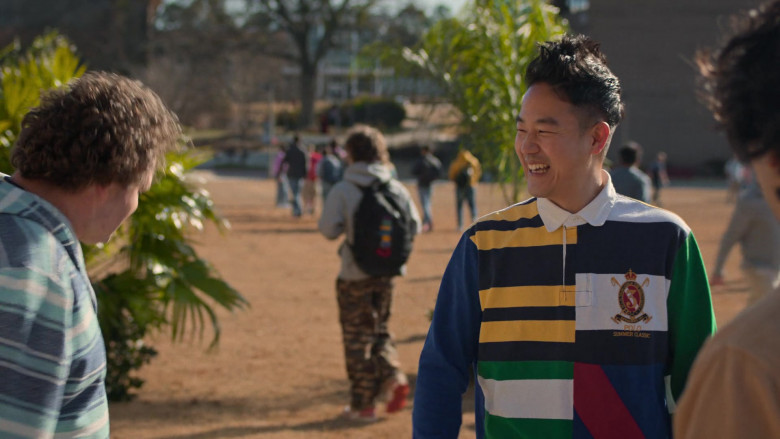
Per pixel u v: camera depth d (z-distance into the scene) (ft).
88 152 5.33
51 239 4.99
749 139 3.66
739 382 3.33
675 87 146.92
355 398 17.81
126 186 5.63
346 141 17.07
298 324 27.25
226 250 44.75
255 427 17.35
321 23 169.48
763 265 19.93
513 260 6.78
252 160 148.05
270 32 167.43
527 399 6.56
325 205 16.88
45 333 4.78
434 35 19.60
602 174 6.86
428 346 7.21
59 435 5.14
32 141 5.39
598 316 6.48
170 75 153.38
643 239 6.59
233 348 24.13
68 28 156.66
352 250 16.88
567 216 6.64
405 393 17.98
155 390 19.99
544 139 6.64
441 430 7.07
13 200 5.04
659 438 6.43
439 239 50.08
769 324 3.34
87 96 5.48
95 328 5.28
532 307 6.64
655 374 6.47
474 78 19.19
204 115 162.40
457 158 51.49
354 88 184.55
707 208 76.79
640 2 145.89
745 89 3.63
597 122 6.64
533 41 18.65
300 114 175.73
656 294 6.51
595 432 6.38
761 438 3.28
